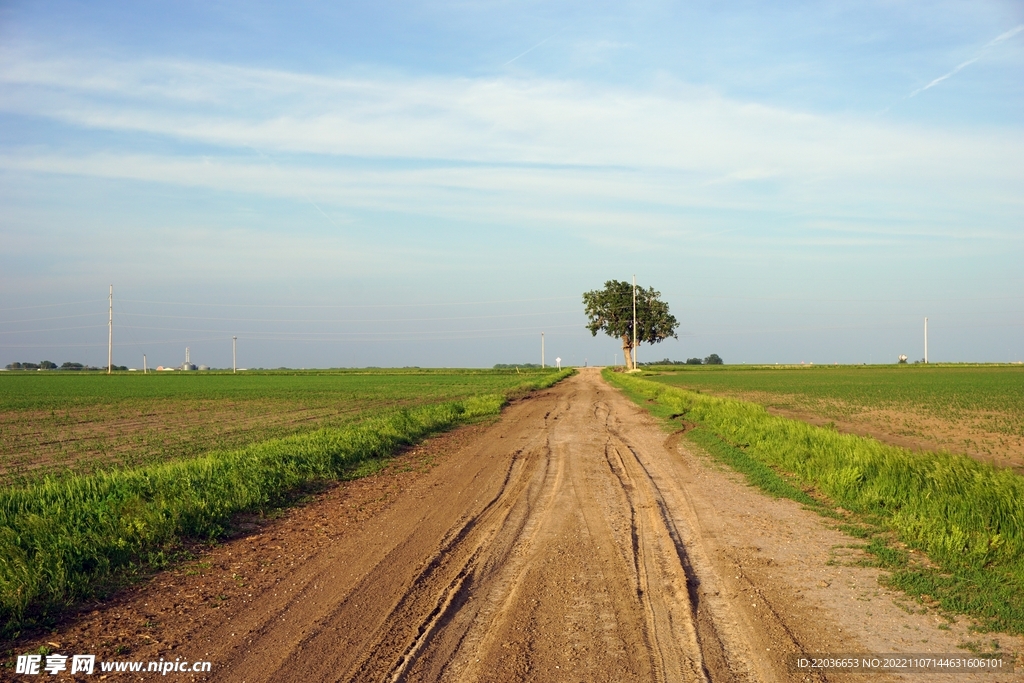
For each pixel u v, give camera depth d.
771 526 11.02
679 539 10.27
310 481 15.01
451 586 8.12
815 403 40.09
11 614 7.10
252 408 40.31
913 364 130.12
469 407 33.91
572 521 11.37
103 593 7.93
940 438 23.61
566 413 33.75
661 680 5.72
